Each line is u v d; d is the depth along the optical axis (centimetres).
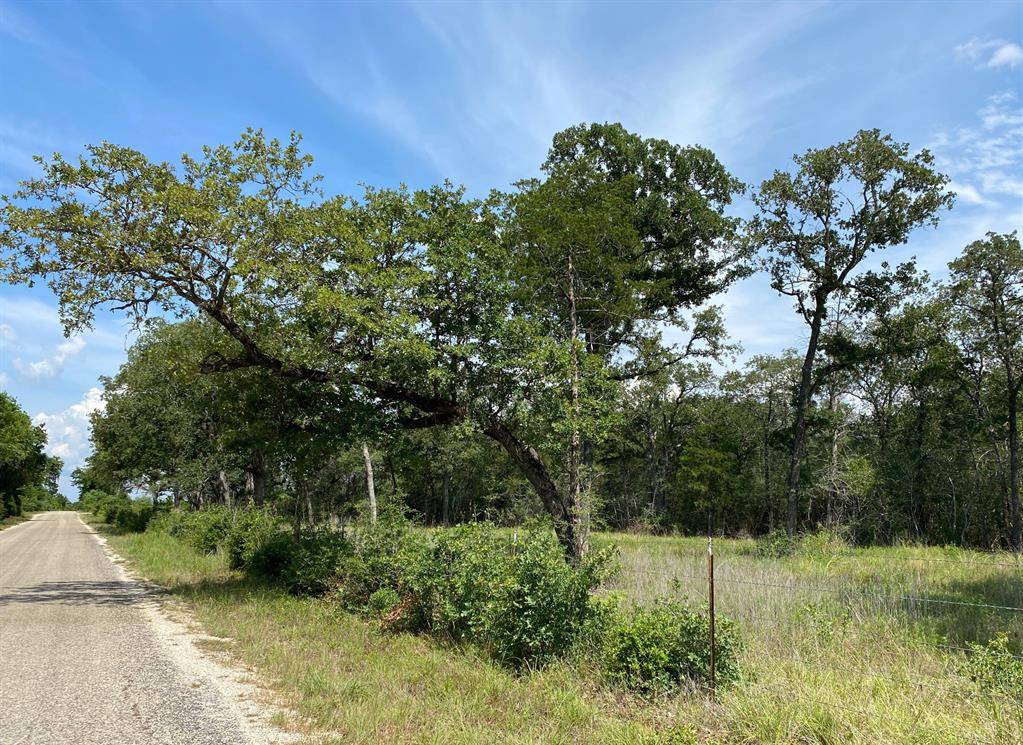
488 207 1555
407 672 730
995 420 3234
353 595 1132
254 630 945
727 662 662
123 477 4159
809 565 1742
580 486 1831
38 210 1227
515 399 1480
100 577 1683
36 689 652
